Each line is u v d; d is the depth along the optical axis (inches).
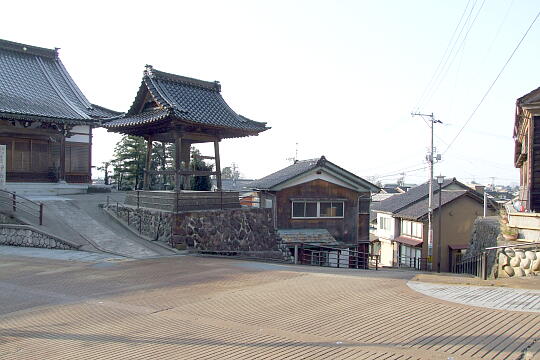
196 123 695.1
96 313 330.3
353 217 1143.6
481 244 861.2
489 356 217.6
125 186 1433.3
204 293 390.6
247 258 725.3
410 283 425.4
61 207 814.5
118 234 722.8
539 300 331.3
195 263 566.3
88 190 1069.8
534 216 540.4
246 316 313.3
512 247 514.0
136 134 800.9
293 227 1071.6
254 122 800.9
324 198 1101.7
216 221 732.0
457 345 235.6
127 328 291.4
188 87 800.3
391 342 245.9
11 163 972.6
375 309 319.9
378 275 528.7
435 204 1322.6
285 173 1201.4
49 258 583.2
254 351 240.1
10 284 433.7
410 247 1395.2
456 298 346.6
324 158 1098.1
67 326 299.3
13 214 708.7
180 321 304.7
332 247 1017.5
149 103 767.1
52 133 998.4
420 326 273.1
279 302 352.2
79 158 1122.0
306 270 540.1
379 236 1637.6
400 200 1621.6
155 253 630.5
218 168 789.2
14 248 665.6
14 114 864.9
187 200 700.0
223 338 265.1
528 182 630.5
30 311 339.6
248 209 814.5
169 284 433.4
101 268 521.0
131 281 448.5
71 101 1056.2
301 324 289.4
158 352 244.2
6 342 268.7
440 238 1217.4
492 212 1374.3
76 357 240.8
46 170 1037.8
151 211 719.7
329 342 250.8
